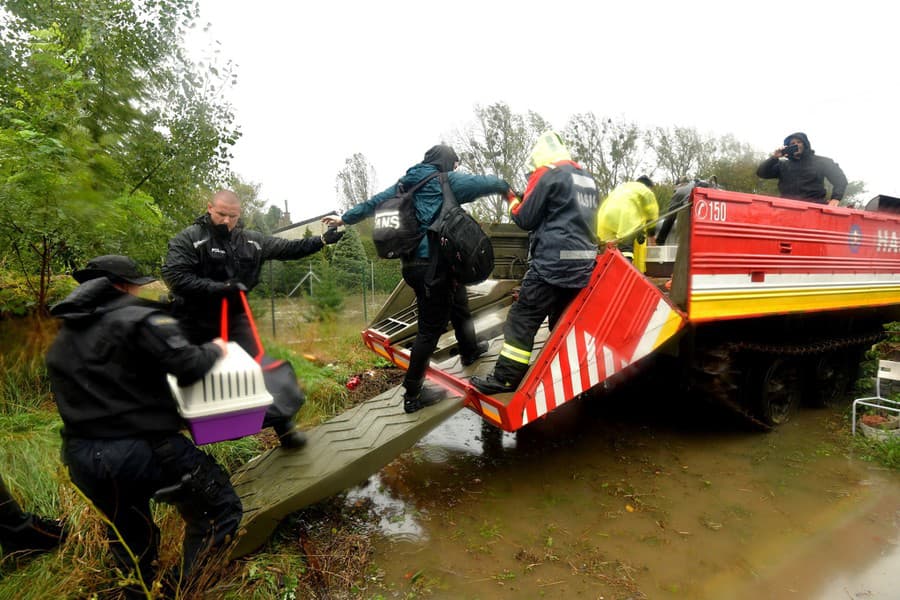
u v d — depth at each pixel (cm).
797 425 452
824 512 309
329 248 302
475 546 277
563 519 304
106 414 186
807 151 532
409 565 260
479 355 372
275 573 239
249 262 287
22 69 344
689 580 248
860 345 521
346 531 290
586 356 305
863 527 292
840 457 386
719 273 351
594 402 516
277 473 281
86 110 333
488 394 300
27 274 383
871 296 488
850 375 531
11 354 373
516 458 389
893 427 410
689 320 340
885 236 498
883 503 318
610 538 284
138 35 412
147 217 332
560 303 312
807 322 464
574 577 251
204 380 203
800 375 464
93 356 186
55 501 261
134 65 400
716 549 273
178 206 430
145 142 386
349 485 272
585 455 394
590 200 302
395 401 344
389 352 408
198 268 276
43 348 376
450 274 281
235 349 228
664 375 424
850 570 254
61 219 302
